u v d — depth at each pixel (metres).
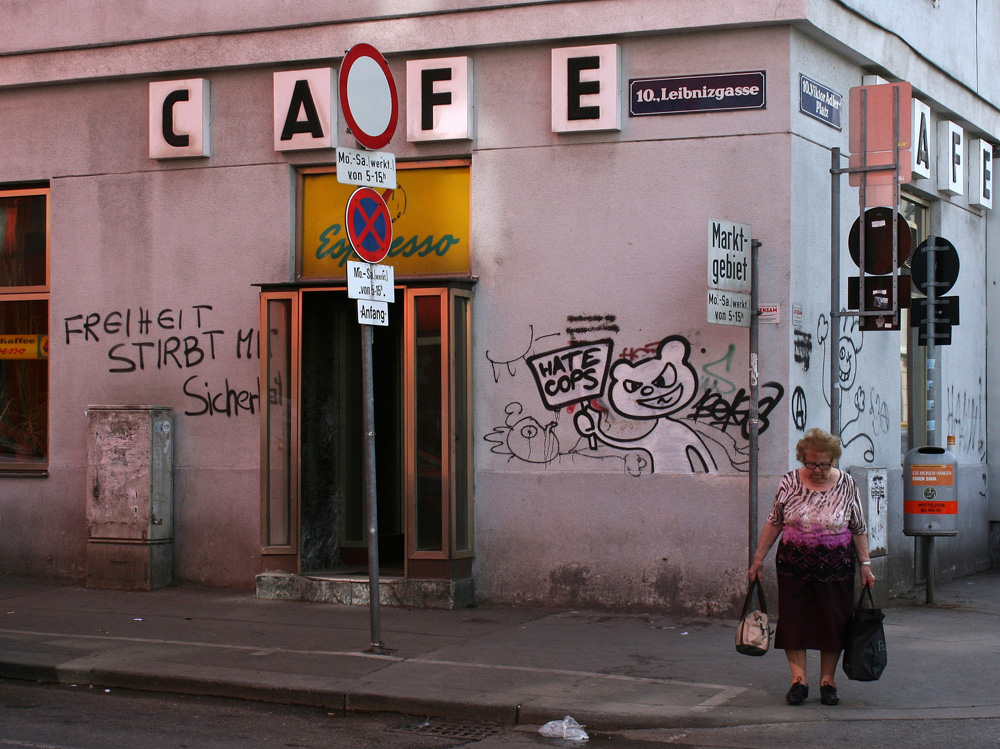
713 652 8.30
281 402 10.70
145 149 11.41
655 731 6.57
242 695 7.42
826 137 10.12
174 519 11.23
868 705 6.93
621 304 9.93
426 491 10.14
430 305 10.12
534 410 10.16
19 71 11.68
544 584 10.09
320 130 10.69
